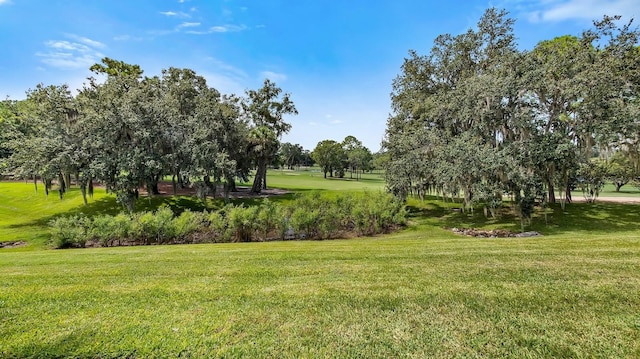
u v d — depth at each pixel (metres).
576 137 13.34
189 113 19.75
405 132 17.34
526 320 3.06
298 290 4.07
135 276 4.98
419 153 15.00
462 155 12.48
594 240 6.91
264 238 12.72
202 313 3.41
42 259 6.90
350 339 2.82
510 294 3.69
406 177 15.28
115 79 18.02
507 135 13.37
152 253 7.39
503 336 2.79
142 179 14.62
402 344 2.72
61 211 16.83
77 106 15.08
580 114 12.35
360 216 13.66
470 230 13.44
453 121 15.42
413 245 7.40
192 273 5.08
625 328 2.86
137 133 14.10
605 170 16.53
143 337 2.92
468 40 17.75
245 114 24.72
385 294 3.82
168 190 23.36
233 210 12.41
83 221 11.62
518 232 12.47
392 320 3.14
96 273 5.23
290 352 2.64
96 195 19.33
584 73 12.11
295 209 13.63
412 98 19.36
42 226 14.35
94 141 14.00
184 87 19.77
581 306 3.32
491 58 17.08
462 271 4.68
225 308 3.53
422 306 3.45
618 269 4.50
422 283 4.18
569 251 5.75
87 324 3.19
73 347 2.79
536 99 13.39
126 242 11.70
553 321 3.03
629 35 13.44
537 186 12.34
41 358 2.67
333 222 13.43
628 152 11.88
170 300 3.81
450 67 18.17
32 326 3.17
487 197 12.18
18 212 17.31
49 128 14.07
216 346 2.76
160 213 11.99
